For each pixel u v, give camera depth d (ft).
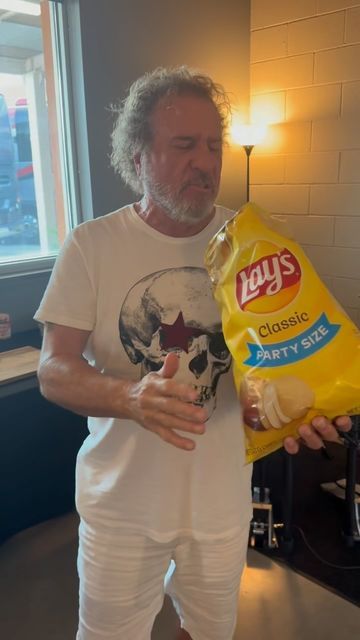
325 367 2.56
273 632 5.45
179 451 3.32
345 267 9.72
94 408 2.85
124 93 8.05
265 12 9.78
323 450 8.80
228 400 3.42
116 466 3.42
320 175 9.67
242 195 10.77
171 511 3.39
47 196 8.51
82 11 7.33
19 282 7.53
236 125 10.11
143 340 3.28
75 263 3.27
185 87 3.10
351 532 6.61
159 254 3.30
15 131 8.06
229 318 2.77
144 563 3.51
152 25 8.29
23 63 7.91
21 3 7.52
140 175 3.33
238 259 2.77
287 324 2.62
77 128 7.85
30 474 7.15
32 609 5.83
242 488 3.59
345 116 9.13
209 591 3.65
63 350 3.23
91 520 3.51
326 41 9.07
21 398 6.88
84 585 3.60
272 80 9.97
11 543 6.94
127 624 3.64
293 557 6.51
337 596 5.90
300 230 10.18
